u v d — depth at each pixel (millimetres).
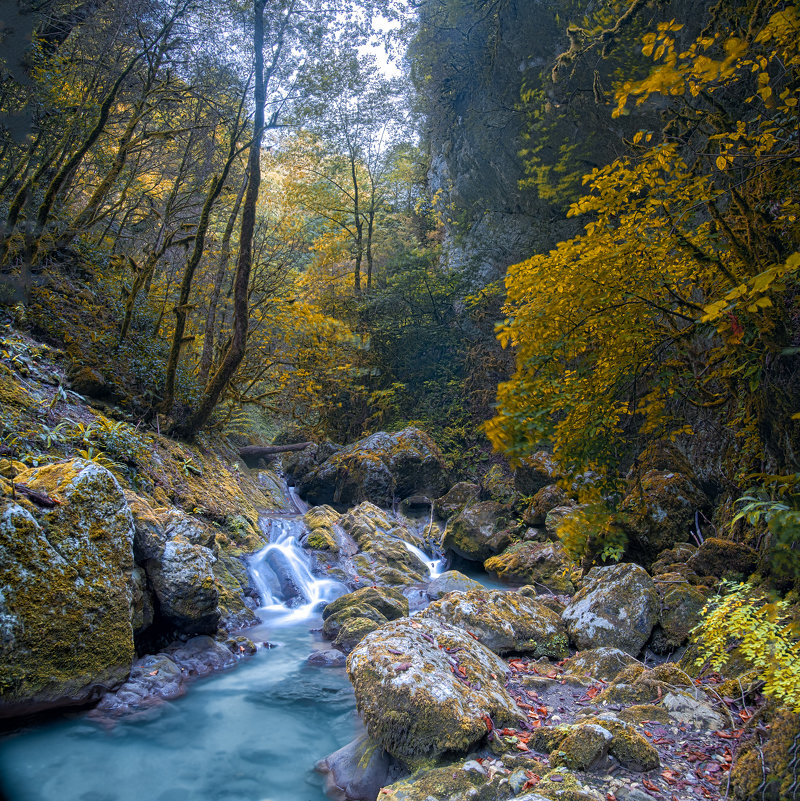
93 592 4711
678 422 8047
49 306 8773
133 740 4348
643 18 8992
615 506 2820
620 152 10750
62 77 7969
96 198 9586
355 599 7422
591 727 3604
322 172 18703
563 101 11000
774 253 3883
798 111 3295
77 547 4730
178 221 11969
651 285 3381
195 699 5105
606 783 3303
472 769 3434
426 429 15820
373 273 19484
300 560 9359
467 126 14234
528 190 13414
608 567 6516
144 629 5457
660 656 5523
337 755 4125
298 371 13234
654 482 7488
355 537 10984
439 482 14125
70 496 4844
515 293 3242
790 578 4586
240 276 9602
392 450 14250
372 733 3846
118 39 8836
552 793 3119
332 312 17484
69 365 8422
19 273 8109
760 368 4145
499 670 5023
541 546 9547
